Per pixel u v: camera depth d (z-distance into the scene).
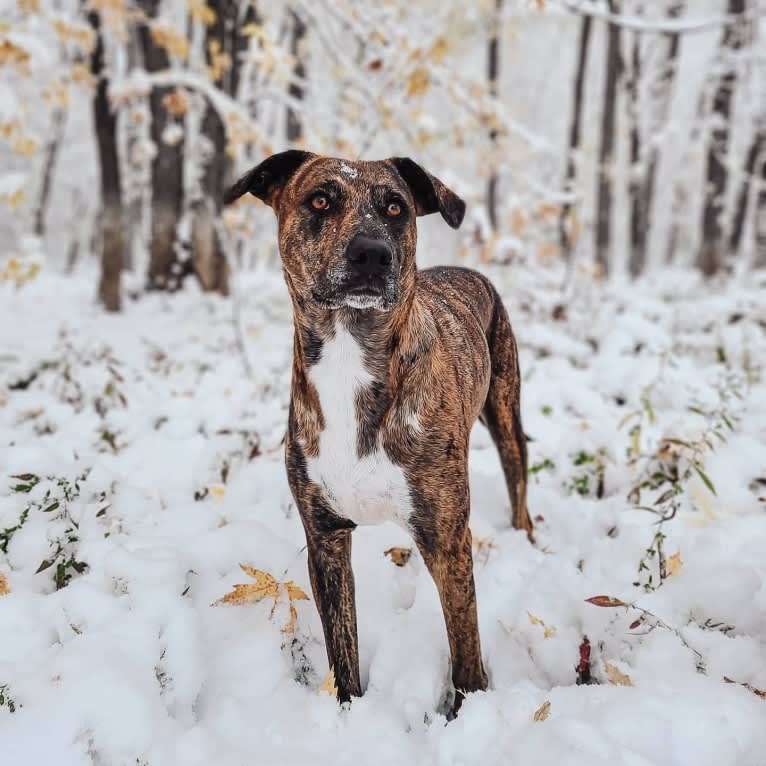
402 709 2.34
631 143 16.12
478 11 11.72
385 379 2.28
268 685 2.42
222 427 4.22
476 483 3.75
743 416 4.12
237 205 7.59
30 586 2.75
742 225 15.27
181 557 2.81
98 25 7.65
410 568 3.09
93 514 3.09
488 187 12.13
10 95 5.53
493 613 2.76
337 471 2.35
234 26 8.20
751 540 2.96
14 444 3.91
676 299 9.20
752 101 13.29
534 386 5.03
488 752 2.07
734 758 1.97
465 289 3.28
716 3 18.77
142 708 2.10
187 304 8.22
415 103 6.84
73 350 5.62
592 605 2.72
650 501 3.41
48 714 2.01
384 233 2.24
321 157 2.54
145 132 11.99
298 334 2.40
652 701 2.11
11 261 6.29
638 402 4.55
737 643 2.42
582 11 5.90
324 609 2.46
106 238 8.05
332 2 6.10
